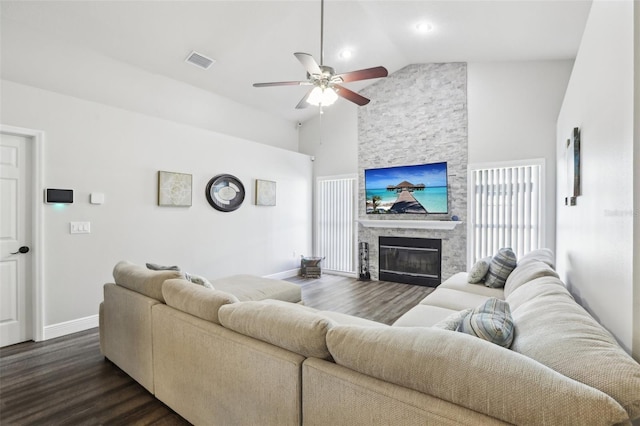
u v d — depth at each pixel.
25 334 3.01
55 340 3.03
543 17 3.30
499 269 3.18
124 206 3.63
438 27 3.98
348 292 4.91
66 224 3.19
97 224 3.41
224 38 3.88
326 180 6.37
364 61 5.00
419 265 5.34
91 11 3.13
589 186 1.92
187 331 1.72
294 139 6.63
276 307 1.47
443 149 5.11
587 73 2.03
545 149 4.37
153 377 2.00
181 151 4.22
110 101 3.84
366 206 5.87
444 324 1.47
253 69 4.61
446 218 5.08
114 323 2.41
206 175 4.54
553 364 0.99
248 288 3.21
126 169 3.65
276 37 4.07
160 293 2.08
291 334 1.29
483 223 4.82
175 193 4.11
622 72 1.27
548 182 4.33
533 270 2.43
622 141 1.26
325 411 1.16
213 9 3.41
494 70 4.73
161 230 4.00
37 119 3.00
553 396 0.78
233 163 4.93
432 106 5.21
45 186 3.05
